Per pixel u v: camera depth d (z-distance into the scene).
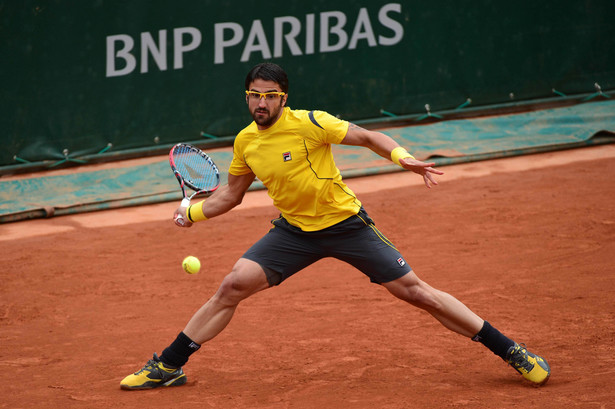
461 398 9.64
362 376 10.72
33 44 24.14
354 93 28.55
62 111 24.97
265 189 23.50
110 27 25.08
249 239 18.64
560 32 30.47
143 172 24.55
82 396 10.31
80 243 18.73
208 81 26.73
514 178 23.38
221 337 12.62
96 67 25.17
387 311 13.60
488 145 26.58
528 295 14.02
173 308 14.22
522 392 9.77
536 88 30.64
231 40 26.72
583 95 31.02
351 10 27.88
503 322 12.73
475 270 15.64
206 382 10.74
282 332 12.75
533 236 17.70
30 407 9.98
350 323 13.05
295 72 27.67
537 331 12.24
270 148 9.61
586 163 24.67
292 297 14.53
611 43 31.00
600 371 10.32
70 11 24.42
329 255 10.10
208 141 27.09
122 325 13.40
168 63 26.08
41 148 24.91
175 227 19.92
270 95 9.32
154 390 10.48
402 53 28.80
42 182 23.69
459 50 29.44
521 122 28.53
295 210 9.89
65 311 14.20
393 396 9.85
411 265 16.16
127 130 26.02
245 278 9.90
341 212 9.80
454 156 25.47
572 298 13.72
